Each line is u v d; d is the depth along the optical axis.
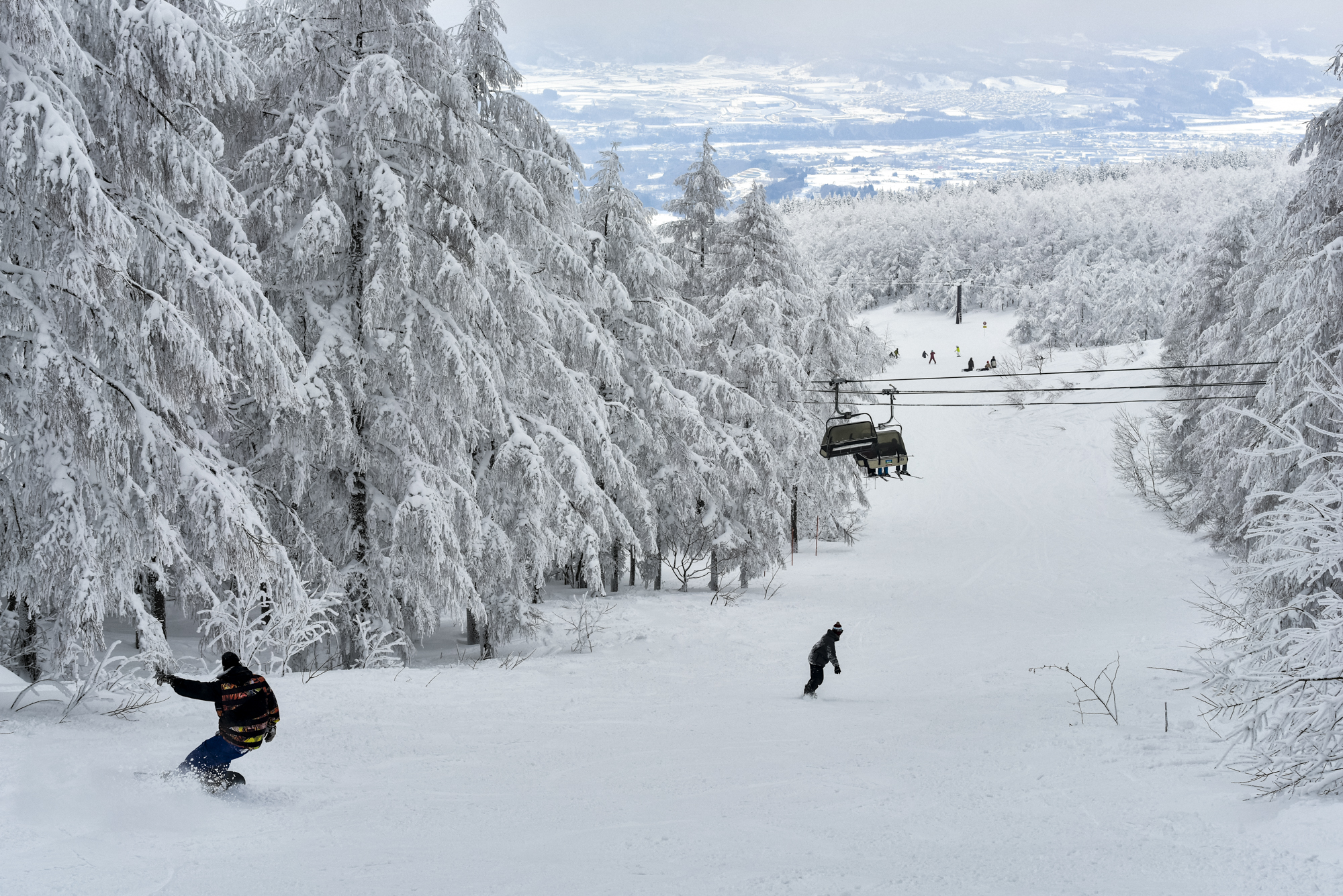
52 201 8.48
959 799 7.94
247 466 14.59
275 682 12.28
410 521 14.45
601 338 18.58
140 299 9.78
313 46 14.31
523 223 16.91
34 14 8.34
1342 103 17.91
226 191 10.80
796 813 7.43
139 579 12.98
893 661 18.98
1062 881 5.34
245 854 5.46
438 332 14.70
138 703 10.00
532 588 18.33
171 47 9.52
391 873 5.27
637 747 10.27
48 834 5.47
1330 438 16.19
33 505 9.44
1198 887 5.12
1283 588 11.26
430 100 14.17
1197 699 12.68
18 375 9.24
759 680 16.81
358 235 14.88
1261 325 25.05
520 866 5.59
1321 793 6.97
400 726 10.41
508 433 16.81
